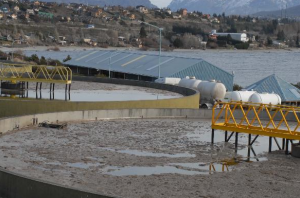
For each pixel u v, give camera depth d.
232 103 31.09
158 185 21.73
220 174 23.70
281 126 36.03
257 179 23.11
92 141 29.50
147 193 20.66
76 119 35.44
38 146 27.75
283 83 57.12
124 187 21.34
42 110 38.12
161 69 67.88
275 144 30.45
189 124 36.06
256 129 28.88
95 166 24.33
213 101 49.75
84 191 18.36
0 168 21.25
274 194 21.16
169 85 53.53
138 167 24.42
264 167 25.19
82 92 50.47
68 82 42.59
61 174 22.88
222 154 27.64
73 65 84.62
